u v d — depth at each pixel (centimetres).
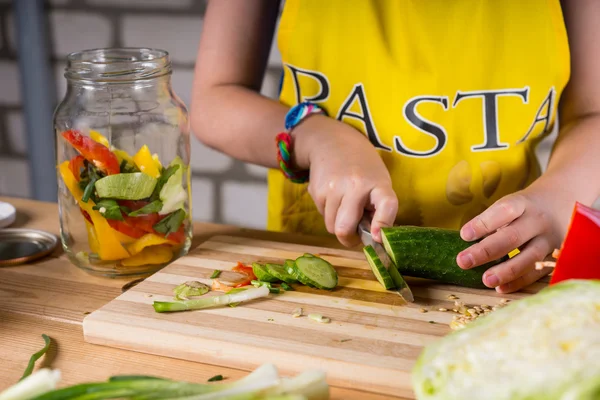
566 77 117
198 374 71
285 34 118
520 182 120
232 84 121
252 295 80
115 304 79
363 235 90
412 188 120
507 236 84
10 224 111
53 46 216
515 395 49
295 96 121
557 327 53
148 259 90
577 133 110
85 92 86
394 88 116
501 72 115
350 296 83
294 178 106
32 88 215
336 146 97
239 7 119
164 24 203
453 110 116
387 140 118
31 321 80
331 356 69
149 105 88
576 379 48
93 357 73
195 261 92
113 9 206
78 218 88
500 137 118
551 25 114
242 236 106
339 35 116
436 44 114
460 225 121
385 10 114
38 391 56
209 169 214
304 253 96
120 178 84
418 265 83
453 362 53
